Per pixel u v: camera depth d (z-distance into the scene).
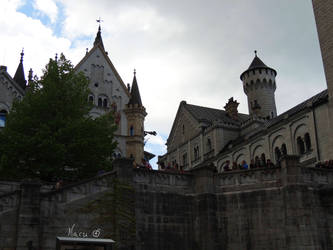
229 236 25.80
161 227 25.11
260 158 54.34
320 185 26.62
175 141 79.94
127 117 59.16
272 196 25.92
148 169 26.09
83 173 32.06
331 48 40.25
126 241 23.59
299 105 53.09
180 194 26.45
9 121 33.50
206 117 73.88
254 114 66.31
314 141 44.03
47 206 22.30
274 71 74.12
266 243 25.09
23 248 20.91
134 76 62.66
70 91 35.44
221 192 26.78
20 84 58.94
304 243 24.03
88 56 60.62
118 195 24.27
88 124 33.06
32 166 30.64
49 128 31.47
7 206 21.50
